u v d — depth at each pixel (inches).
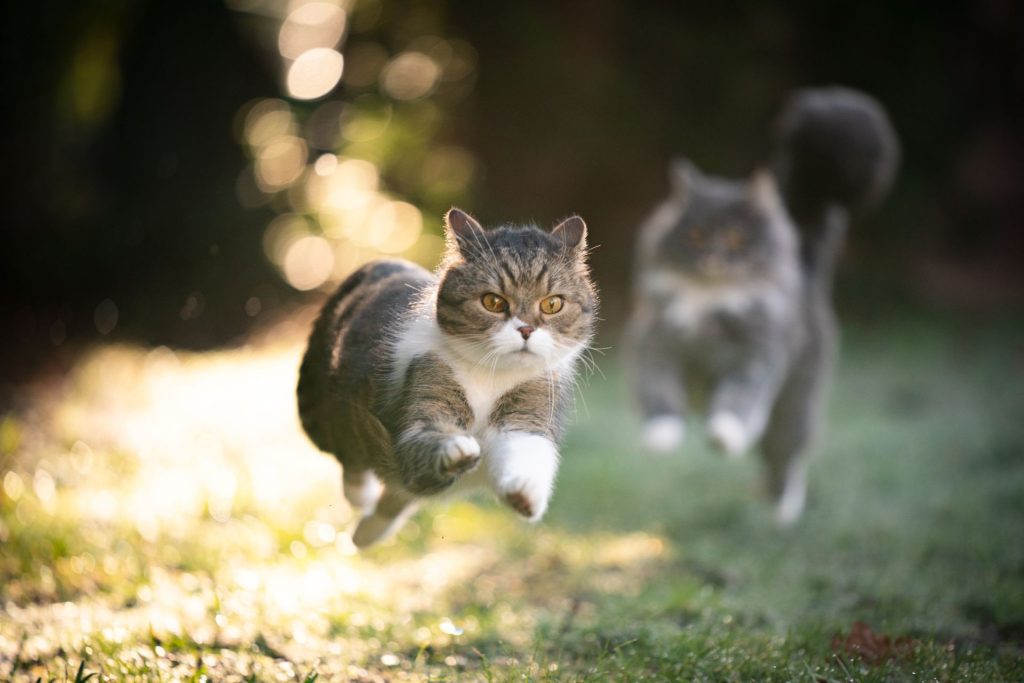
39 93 754.2
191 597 303.3
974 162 1011.3
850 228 940.0
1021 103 1011.3
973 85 987.3
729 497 500.7
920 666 261.9
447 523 430.6
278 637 275.0
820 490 504.4
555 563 394.3
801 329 489.7
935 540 398.9
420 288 275.4
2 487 377.1
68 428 503.5
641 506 482.0
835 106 509.0
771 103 910.4
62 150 786.2
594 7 884.6
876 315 904.3
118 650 254.8
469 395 261.4
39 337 731.4
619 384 716.0
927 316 891.4
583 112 889.5
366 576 353.4
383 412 259.4
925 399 669.9
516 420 263.9
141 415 562.3
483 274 261.9
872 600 334.3
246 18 887.1
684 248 472.1
